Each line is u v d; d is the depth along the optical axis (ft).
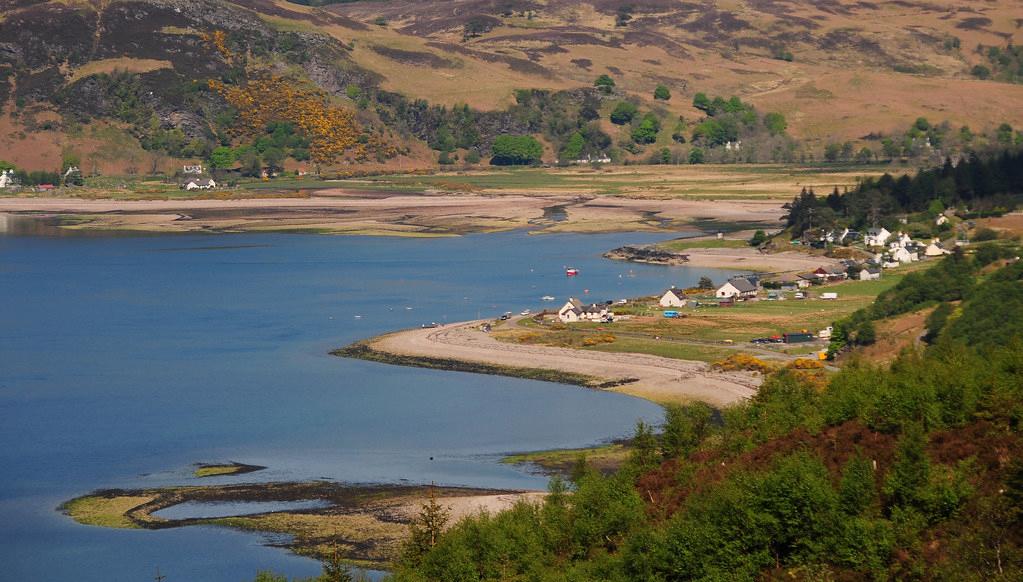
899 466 531.91
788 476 531.09
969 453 554.87
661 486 627.05
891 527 508.12
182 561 632.38
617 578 532.73
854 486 530.27
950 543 494.59
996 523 497.87
